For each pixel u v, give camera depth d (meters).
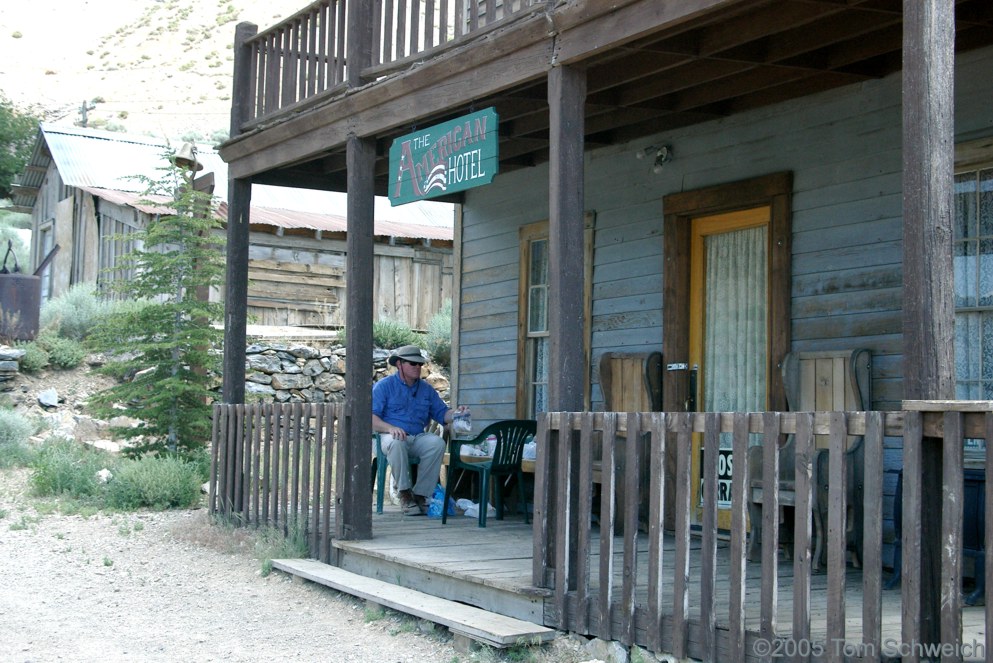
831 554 4.19
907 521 3.89
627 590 5.13
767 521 4.48
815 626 4.84
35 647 5.68
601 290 9.11
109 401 12.67
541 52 6.07
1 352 16.12
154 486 10.89
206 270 12.96
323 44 8.45
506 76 6.36
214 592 7.17
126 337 13.02
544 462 5.72
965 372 6.54
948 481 3.76
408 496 9.04
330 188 10.15
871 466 4.06
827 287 7.25
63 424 15.10
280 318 19.64
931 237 3.97
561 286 5.77
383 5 8.17
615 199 9.02
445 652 5.63
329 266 20.20
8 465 13.02
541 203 9.77
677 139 8.47
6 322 16.94
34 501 11.04
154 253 13.02
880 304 6.89
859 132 7.09
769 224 7.75
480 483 9.13
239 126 9.51
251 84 9.51
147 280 13.01
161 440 12.98
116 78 76.38
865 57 6.61
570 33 5.85
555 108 5.95
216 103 70.19
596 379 9.11
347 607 6.70
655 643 4.96
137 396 13.24
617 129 8.88
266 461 8.73
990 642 3.68
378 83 7.43
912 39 4.07
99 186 23.06
